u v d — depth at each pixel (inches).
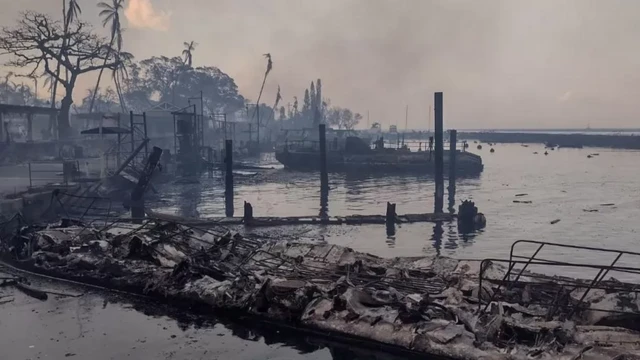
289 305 384.2
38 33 1931.6
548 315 345.4
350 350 350.9
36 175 1157.1
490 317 339.6
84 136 2026.3
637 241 771.4
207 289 429.4
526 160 2773.1
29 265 532.7
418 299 373.4
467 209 878.4
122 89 3789.4
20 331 374.0
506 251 713.6
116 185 1152.2
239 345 357.1
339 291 396.5
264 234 794.2
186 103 3912.4
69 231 612.7
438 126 1127.6
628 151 3624.5
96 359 329.1
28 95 3555.6
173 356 336.5
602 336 312.2
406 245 745.6
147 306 433.1
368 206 1164.5
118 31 2486.5
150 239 528.7
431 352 323.6
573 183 1599.4
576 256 684.7
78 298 451.2
